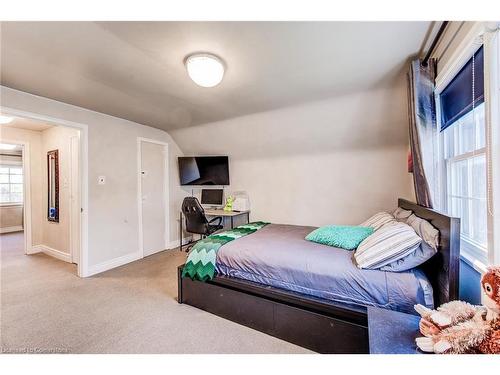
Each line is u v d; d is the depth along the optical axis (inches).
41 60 73.7
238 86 93.0
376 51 70.1
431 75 70.8
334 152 129.5
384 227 72.1
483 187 57.1
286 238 95.6
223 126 142.3
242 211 153.9
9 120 134.0
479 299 51.3
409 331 42.4
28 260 146.6
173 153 174.6
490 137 43.5
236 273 80.3
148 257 150.3
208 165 167.9
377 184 120.8
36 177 164.1
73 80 87.8
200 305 86.2
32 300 93.9
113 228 132.6
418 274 59.4
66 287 106.0
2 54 70.2
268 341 69.0
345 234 82.8
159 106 115.6
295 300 67.1
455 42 57.6
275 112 120.6
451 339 34.0
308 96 102.4
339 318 61.4
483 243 57.1
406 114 101.1
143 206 151.9
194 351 64.9
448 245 50.9
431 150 71.3
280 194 147.9
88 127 121.0
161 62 74.9
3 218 243.8
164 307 88.3
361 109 105.3
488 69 43.6
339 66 78.4
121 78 85.9
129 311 85.5
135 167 145.8
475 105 53.4
